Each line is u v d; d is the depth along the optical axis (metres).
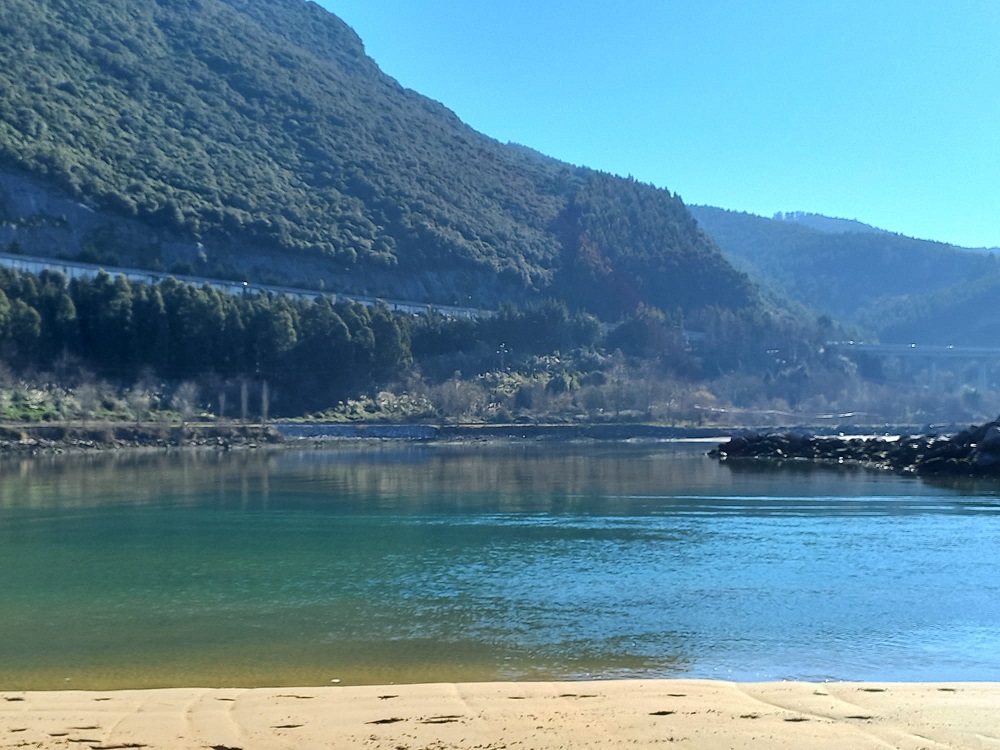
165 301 162.12
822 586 33.75
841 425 192.00
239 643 26.61
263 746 17.16
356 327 182.25
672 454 121.19
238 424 150.25
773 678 22.78
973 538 44.38
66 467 98.00
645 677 22.92
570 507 58.44
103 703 20.00
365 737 17.58
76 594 33.56
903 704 19.41
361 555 41.34
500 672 23.45
